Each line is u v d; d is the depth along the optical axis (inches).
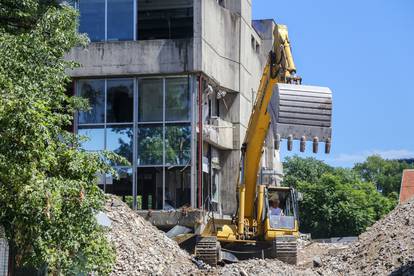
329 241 1914.4
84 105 803.4
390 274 967.6
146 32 1616.6
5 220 548.1
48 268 570.9
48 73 668.7
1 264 633.0
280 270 1030.4
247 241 1201.4
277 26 1115.3
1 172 523.5
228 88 1770.4
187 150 1534.2
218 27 1685.5
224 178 1792.6
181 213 1462.8
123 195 1539.1
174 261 1058.1
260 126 1178.0
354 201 2800.2
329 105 978.7
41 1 831.1
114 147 1553.9
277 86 986.7
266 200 1201.4
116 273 932.6
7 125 526.9
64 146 591.5
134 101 1560.0
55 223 543.2
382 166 5093.5
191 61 1540.4
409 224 1123.3
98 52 1561.3
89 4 1576.0
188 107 1549.0
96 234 593.3
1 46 645.9
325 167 3646.7
